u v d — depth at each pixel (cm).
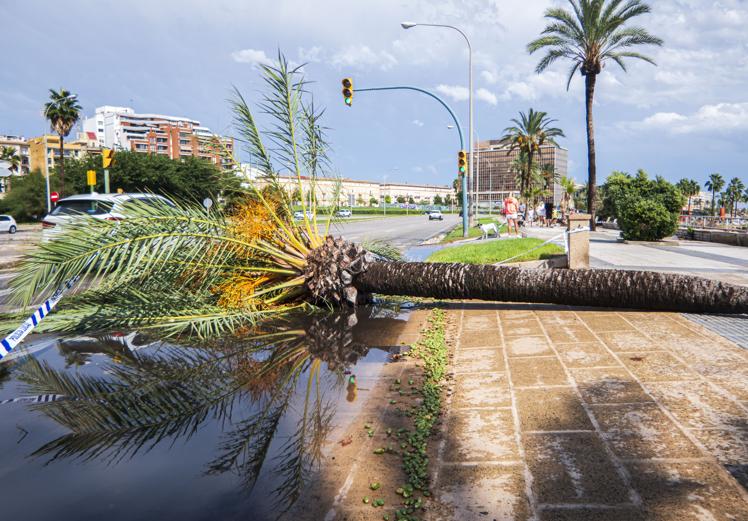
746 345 450
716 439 270
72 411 351
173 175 4503
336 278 696
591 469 246
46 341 545
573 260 891
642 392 345
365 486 246
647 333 510
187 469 269
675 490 224
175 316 609
